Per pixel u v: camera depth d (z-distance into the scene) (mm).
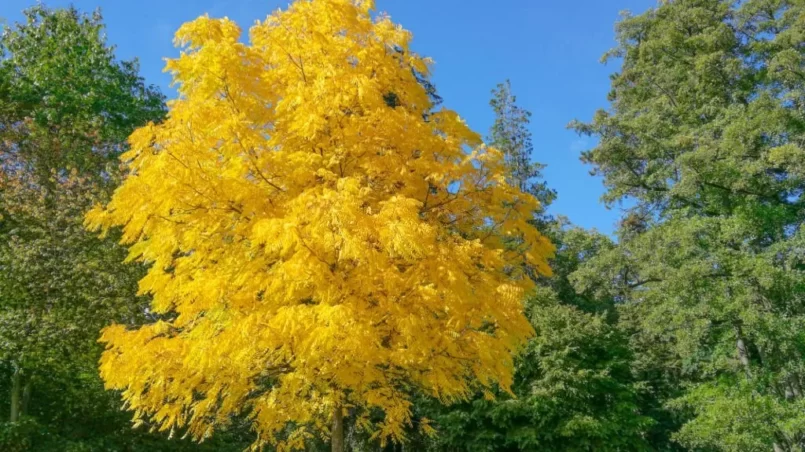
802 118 16531
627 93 23812
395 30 7199
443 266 5504
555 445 16844
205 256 6066
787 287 15617
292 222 5078
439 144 6738
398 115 6535
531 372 17891
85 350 12766
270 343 5391
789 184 17438
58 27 19219
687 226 17250
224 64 6023
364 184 6520
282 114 6566
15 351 12086
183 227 5855
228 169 5871
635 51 23297
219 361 5633
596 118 21672
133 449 13984
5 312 12234
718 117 18391
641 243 19016
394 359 5793
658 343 24375
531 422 17219
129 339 5945
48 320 12133
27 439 12242
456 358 6184
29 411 14000
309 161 6102
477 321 5879
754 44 19328
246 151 5988
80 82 18453
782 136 16938
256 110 6363
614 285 22469
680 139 18188
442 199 6766
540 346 17391
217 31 6488
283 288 5527
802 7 18438
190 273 6059
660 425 23984
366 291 5512
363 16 7418
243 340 5305
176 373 5793
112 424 14617
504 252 6992
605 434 16578
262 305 5688
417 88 7328
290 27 6867
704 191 18250
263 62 6973
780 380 16359
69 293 12461
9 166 15203
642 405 23188
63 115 17438
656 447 23953
